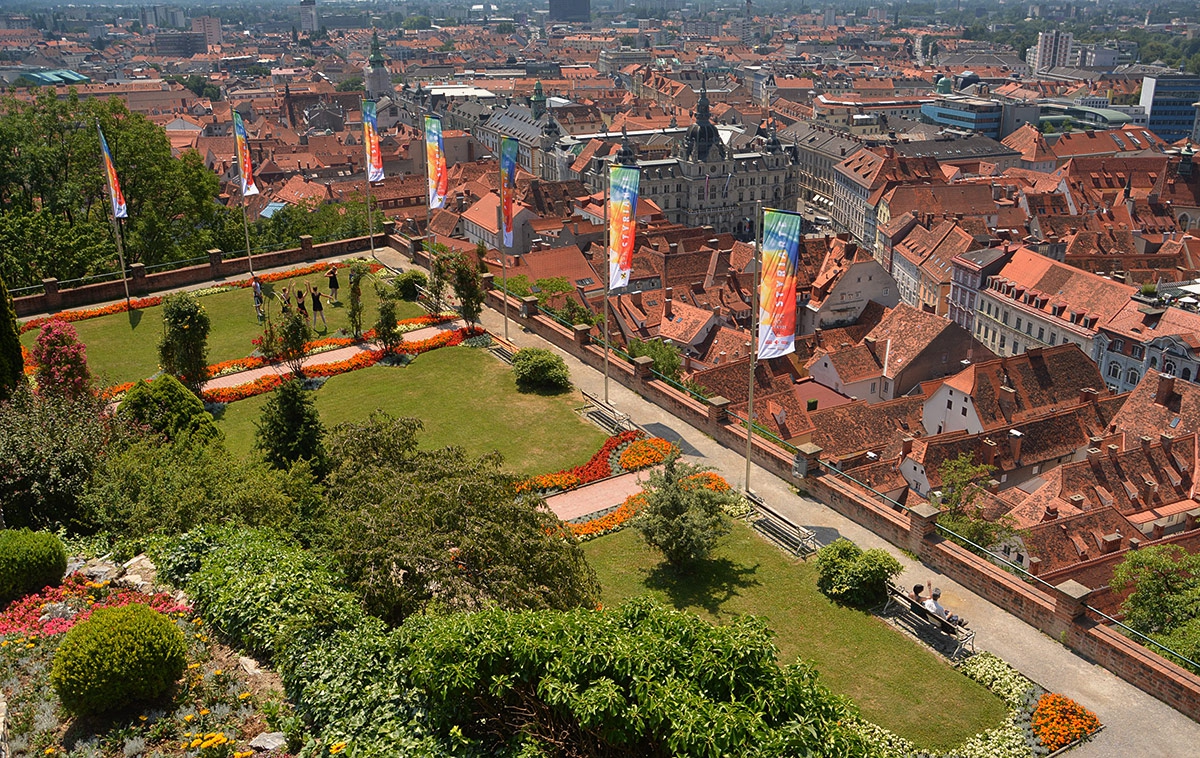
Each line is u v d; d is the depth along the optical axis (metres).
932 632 41.22
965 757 34.47
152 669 27.78
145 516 38.47
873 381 109.94
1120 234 167.00
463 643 28.03
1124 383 119.25
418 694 28.33
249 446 56.25
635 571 45.72
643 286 148.12
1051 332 129.25
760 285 49.00
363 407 61.94
